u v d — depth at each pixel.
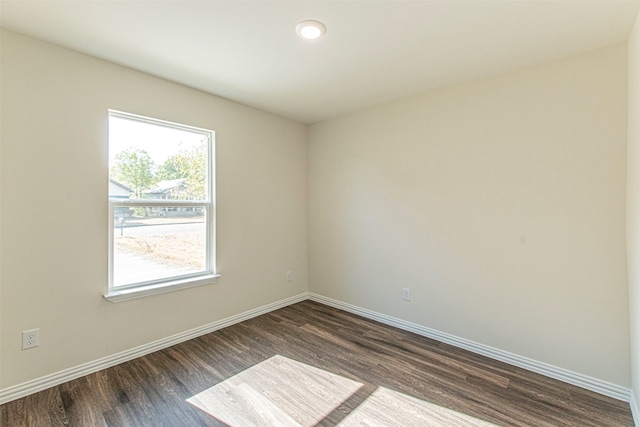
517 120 2.42
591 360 2.14
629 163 1.92
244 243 3.33
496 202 2.53
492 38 1.99
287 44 2.08
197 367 2.38
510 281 2.48
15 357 1.97
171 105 2.69
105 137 2.32
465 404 1.96
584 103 2.14
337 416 1.85
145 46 2.11
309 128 4.03
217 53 2.20
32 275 2.03
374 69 2.45
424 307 2.99
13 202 1.95
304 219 4.04
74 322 2.20
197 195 2.98
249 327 3.17
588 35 1.94
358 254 3.52
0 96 1.90
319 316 3.48
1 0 1.62
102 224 2.32
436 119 2.86
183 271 2.88
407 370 2.36
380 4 1.67
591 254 2.13
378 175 3.31
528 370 2.38
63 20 1.81
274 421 1.80
